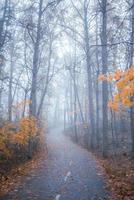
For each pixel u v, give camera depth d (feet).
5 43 64.64
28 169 49.03
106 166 50.55
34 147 72.02
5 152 47.52
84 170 48.62
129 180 37.29
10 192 33.81
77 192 33.65
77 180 40.32
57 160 61.67
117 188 34.09
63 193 33.32
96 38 89.66
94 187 35.86
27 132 55.57
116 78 27.86
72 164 55.72
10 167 46.44
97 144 84.38
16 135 51.29
